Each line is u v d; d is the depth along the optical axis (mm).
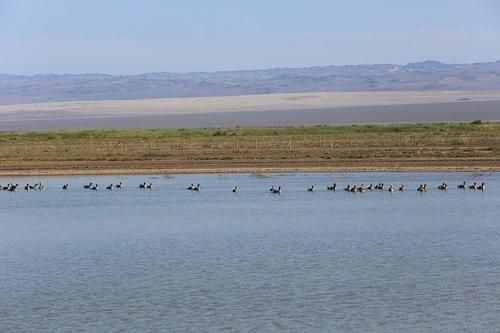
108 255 75688
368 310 58156
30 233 86875
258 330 54625
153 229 87875
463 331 54219
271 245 79000
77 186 119625
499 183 115812
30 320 57031
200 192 112312
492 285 63906
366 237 82000
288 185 117188
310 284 64438
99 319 56938
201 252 76312
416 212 95562
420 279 65688
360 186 111500
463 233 83625
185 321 56344
